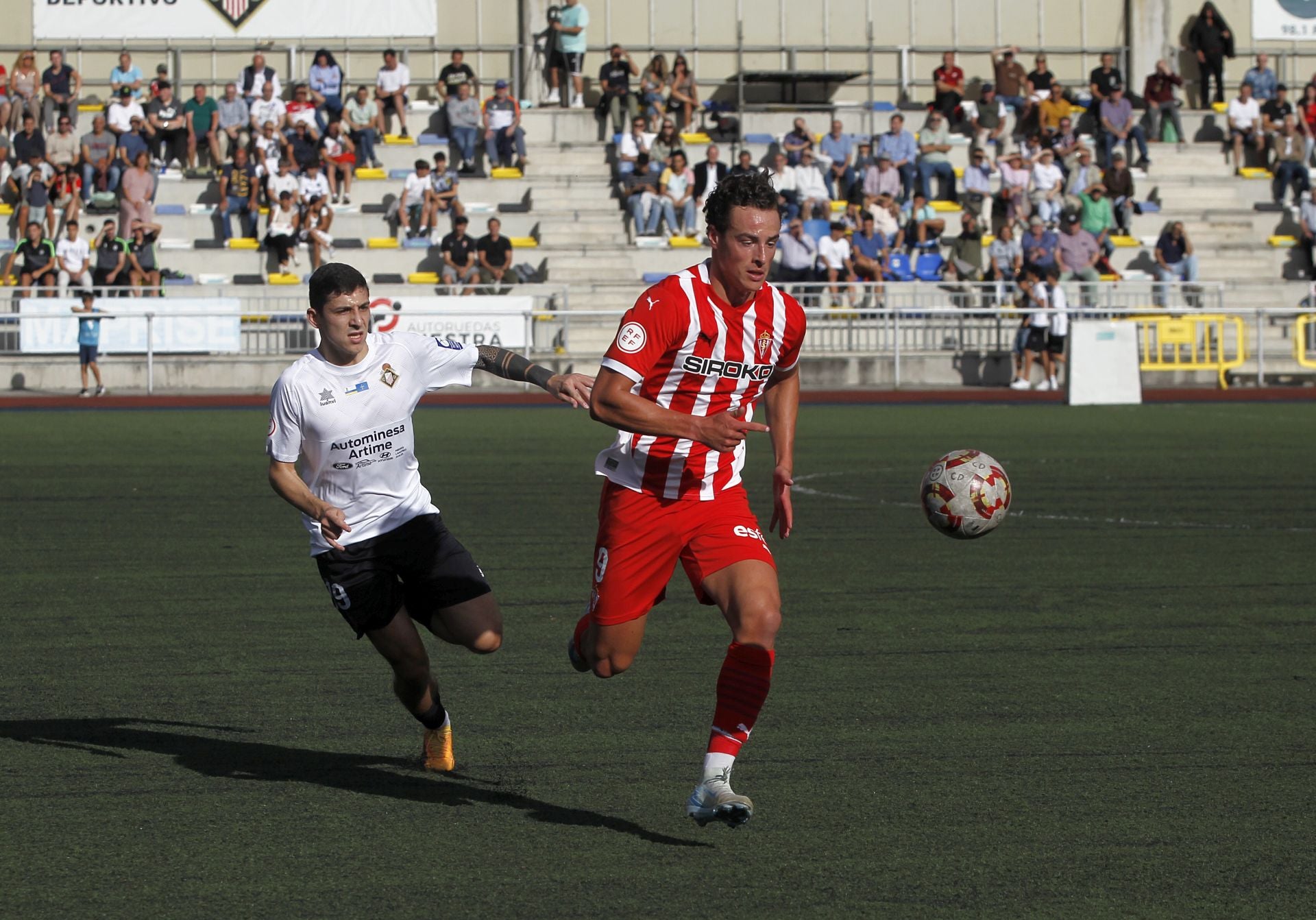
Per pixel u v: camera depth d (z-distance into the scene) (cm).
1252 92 6075
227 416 3809
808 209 5228
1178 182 5862
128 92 5394
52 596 1534
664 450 867
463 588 943
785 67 6312
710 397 875
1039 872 786
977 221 5172
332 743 1032
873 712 1104
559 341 4878
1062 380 4850
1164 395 4506
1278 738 1041
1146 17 6394
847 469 2648
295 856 807
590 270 5278
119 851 814
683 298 847
